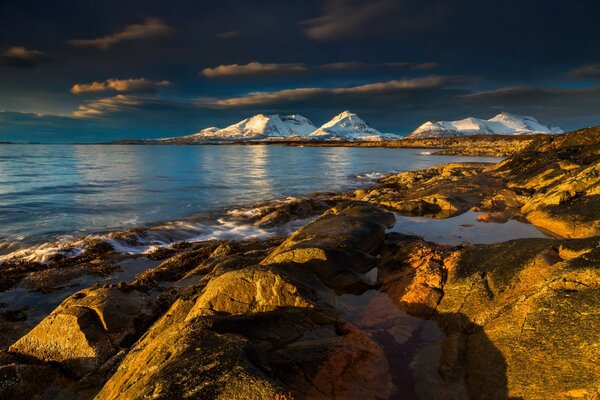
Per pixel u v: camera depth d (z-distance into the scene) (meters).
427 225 19.42
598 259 7.64
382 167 77.00
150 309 11.29
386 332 8.77
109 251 20.31
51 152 141.62
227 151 169.88
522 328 6.96
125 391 5.92
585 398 5.29
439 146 187.00
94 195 37.59
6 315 12.91
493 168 39.06
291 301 8.56
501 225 18.92
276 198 37.34
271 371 6.07
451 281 9.85
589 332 6.11
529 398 5.79
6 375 8.47
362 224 15.33
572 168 24.56
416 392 6.77
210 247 19.19
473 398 6.43
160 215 29.02
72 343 9.55
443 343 8.11
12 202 33.03
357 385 6.73
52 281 15.97
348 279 11.19
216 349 6.01
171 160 98.25
